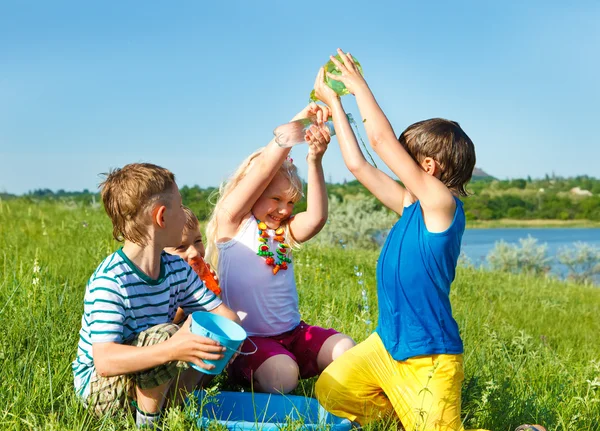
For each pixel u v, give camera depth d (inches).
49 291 159.0
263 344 124.8
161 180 108.3
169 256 117.2
